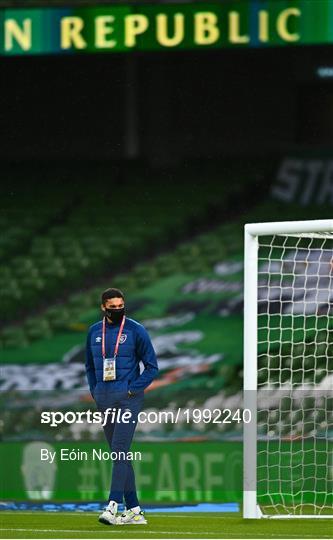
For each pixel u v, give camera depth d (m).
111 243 51.66
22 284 50.41
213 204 52.38
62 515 24.77
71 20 40.59
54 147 53.91
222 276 50.09
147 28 40.41
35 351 47.75
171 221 52.16
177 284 50.03
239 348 46.53
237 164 53.00
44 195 53.78
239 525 21.03
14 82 53.91
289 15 39.66
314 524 21.16
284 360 39.78
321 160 52.06
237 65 52.25
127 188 53.56
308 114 52.09
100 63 53.31
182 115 52.91
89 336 20.17
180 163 53.50
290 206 51.69
